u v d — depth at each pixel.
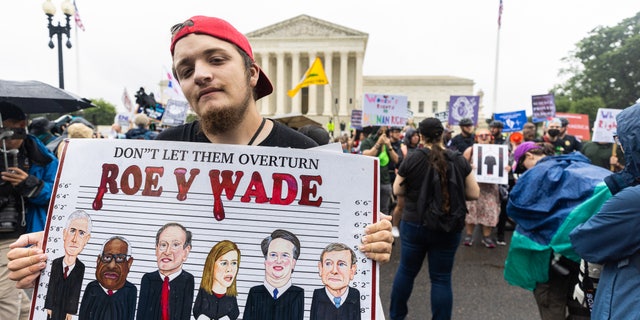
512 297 3.72
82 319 1.04
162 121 7.75
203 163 1.12
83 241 1.08
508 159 5.43
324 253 1.08
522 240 2.21
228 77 1.04
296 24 47.88
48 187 2.58
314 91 47.66
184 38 1.04
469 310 3.45
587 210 1.84
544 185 2.10
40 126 4.21
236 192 1.11
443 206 2.55
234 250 1.08
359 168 1.13
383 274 4.45
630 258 1.38
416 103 56.22
